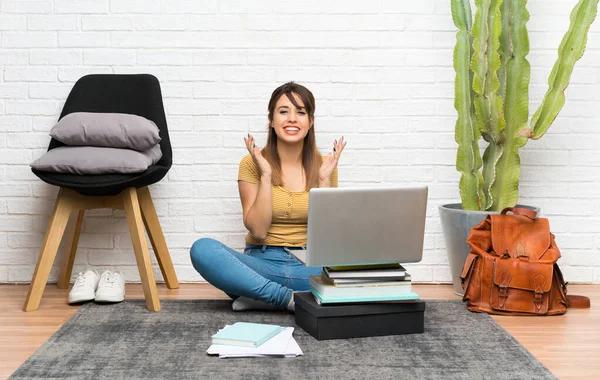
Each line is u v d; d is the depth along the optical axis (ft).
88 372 6.47
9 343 7.47
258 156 8.50
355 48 10.31
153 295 8.71
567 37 9.37
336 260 7.44
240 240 10.46
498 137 9.61
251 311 8.71
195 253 8.38
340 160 10.43
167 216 10.41
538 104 10.37
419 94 10.38
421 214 7.50
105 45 10.24
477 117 9.66
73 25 10.22
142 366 6.63
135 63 10.27
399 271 7.66
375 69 10.34
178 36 10.25
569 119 10.41
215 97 10.32
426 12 10.30
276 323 8.17
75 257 10.42
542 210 10.50
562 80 9.39
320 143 10.39
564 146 10.44
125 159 8.61
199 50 10.27
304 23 10.27
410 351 7.13
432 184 10.47
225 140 10.36
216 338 7.05
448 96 10.39
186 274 10.46
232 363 6.73
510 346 7.32
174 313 8.58
